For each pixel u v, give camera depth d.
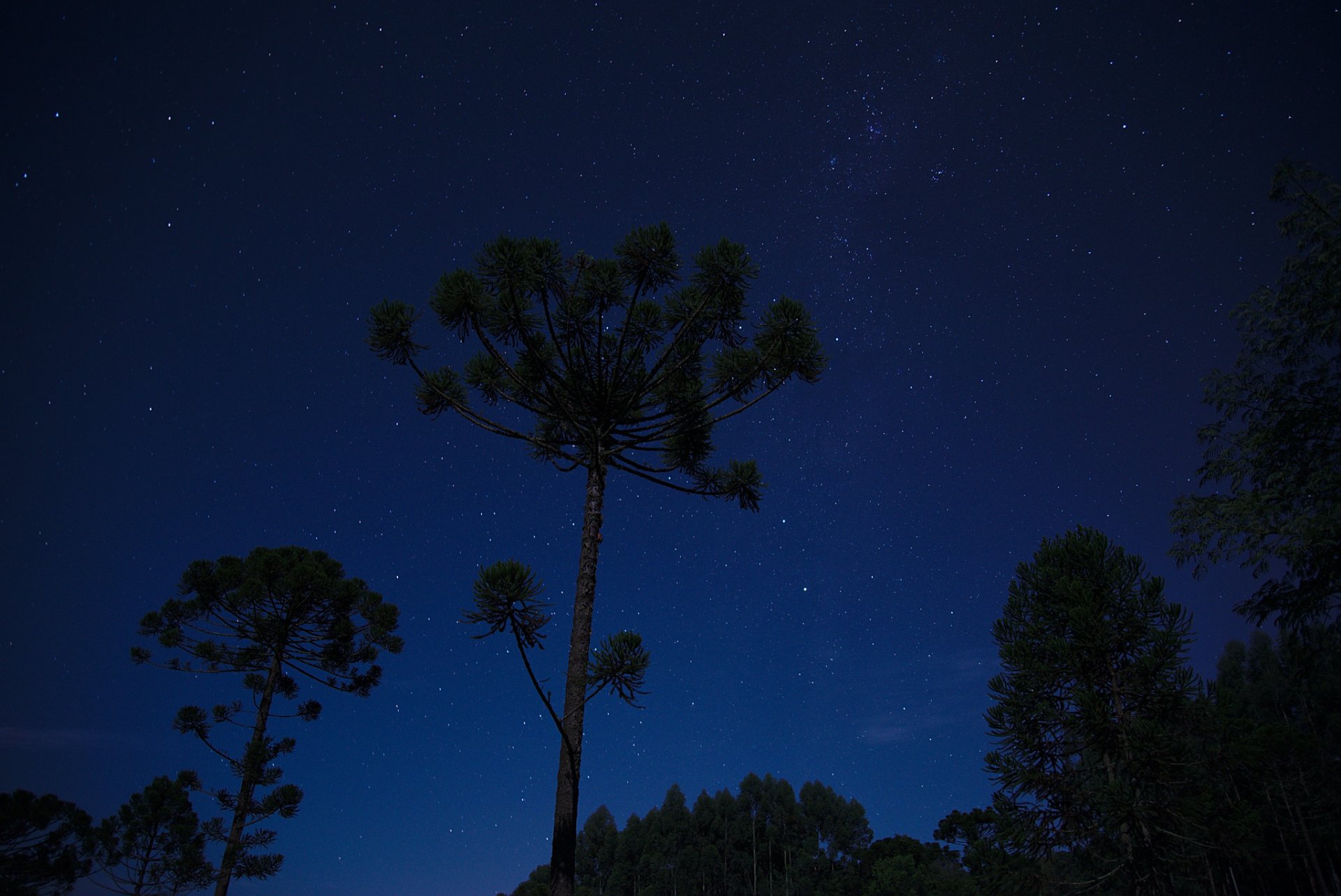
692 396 7.24
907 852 49.69
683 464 8.21
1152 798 9.46
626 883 56.66
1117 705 10.02
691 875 55.53
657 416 7.04
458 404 6.86
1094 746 9.81
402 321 6.84
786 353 7.20
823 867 54.66
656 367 6.77
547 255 6.48
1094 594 10.72
